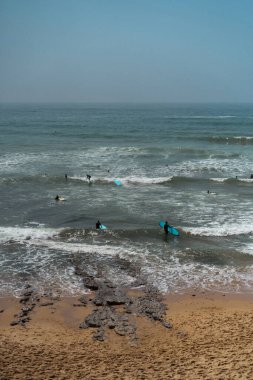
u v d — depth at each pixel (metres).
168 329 12.73
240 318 13.38
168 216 22.83
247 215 22.98
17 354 11.15
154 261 17.52
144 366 10.54
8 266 16.80
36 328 12.75
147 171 34.31
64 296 14.70
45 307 13.98
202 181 30.86
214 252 18.23
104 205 24.91
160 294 14.96
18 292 14.91
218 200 26.08
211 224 21.48
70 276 16.09
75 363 10.71
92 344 11.84
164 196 27.00
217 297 14.91
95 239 19.55
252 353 10.98
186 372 10.13
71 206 24.66
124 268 16.75
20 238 19.36
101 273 16.27
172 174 33.47
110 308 13.89
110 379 9.87
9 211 23.58
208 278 16.25
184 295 15.03
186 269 16.92
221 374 9.94
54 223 21.69
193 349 11.44
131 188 29.05
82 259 17.41
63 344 11.82
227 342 11.76
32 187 29.00
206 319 13.38
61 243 19.00
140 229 20.38
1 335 12.28
